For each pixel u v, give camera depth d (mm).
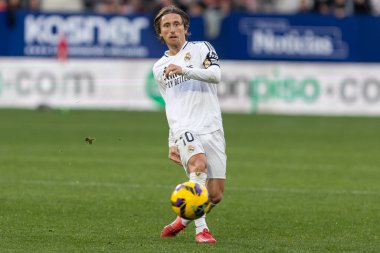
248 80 95688
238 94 95875
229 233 35000
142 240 32906
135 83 96125
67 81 95938
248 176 52562
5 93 96438
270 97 95750
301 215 39625
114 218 38125
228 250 30797
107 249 31000
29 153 61812
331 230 35844
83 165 56281
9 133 74188
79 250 30828
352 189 47812
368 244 32719
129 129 78750
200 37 96500
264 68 95562
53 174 52062
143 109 96375
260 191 46906
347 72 95438
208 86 32688
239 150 65625
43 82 96000
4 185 47469
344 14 99812
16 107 96688
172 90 32781
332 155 63312
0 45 95812
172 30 32562
